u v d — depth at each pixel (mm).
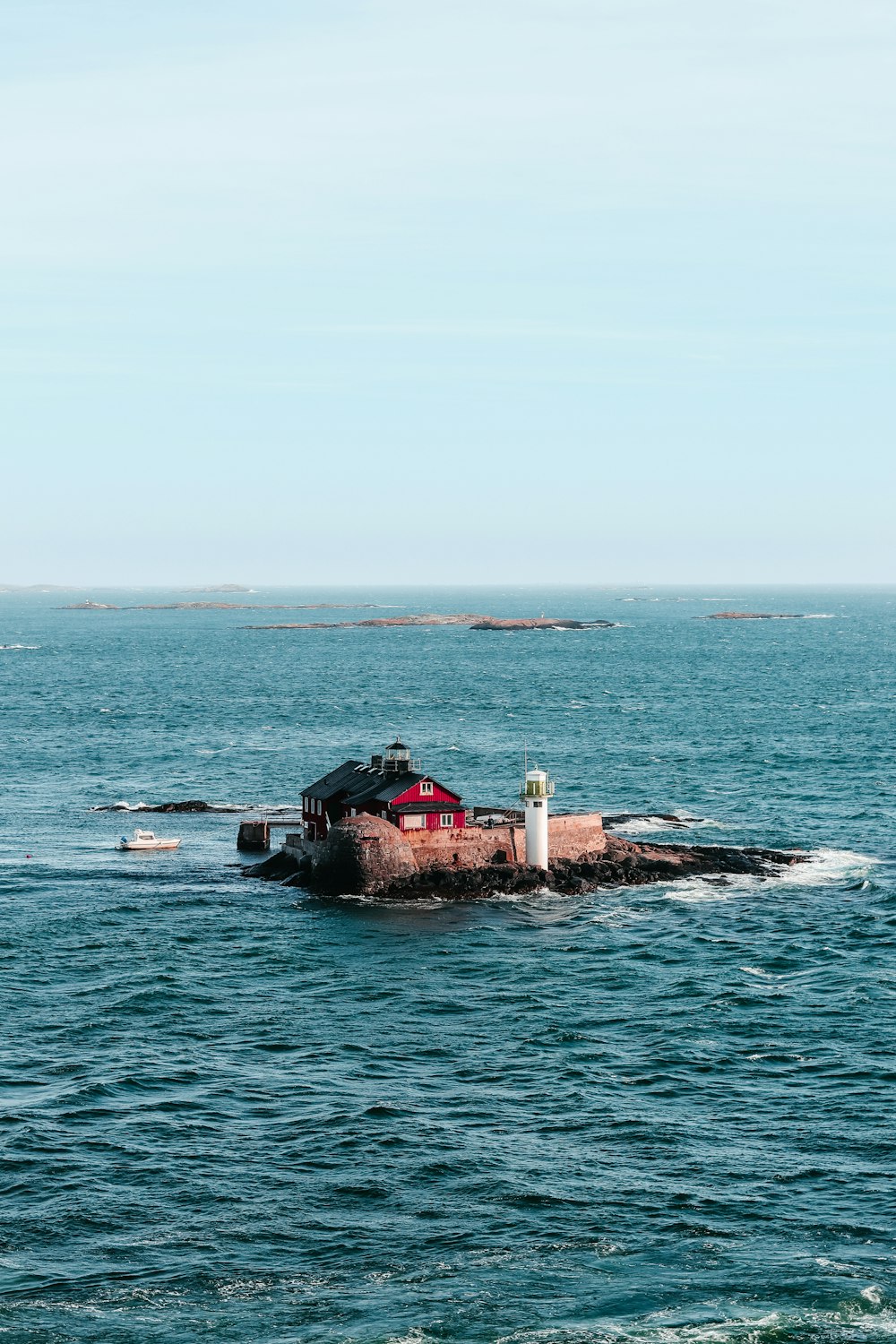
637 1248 47125
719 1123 56406
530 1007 70438
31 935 83500
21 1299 44000
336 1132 55344
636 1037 66188
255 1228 48344
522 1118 56781
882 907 91250
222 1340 42188
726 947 81500
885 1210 49312
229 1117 56688
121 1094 58781
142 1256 46562
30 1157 52906
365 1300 44219
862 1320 43125
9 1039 65062
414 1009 70125
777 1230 48094
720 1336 42375
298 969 76875
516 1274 45656
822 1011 69688
